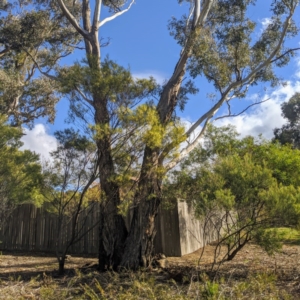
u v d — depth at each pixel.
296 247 10.11
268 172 6.60
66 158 7.83
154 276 7.23
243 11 10.59
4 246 12.77
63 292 6.00
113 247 8.03
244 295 5.48
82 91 7.77
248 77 9.68
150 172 7.70
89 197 8.78
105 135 7.44
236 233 6.90
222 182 6.58
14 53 17.75
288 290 5.91
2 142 8.78
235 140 13.16
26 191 8.97
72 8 14.45
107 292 6.23
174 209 10.29
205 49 10.21
